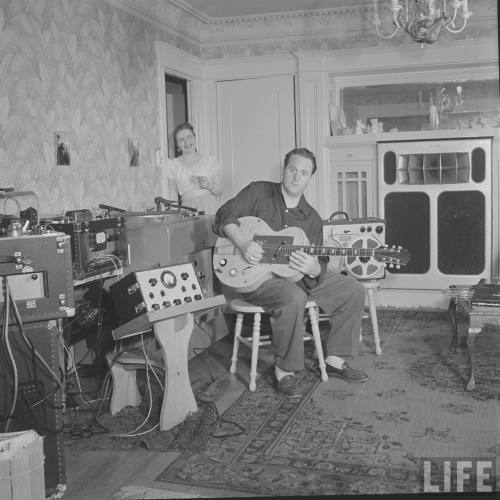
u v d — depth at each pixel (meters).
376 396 3.28
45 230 2.50
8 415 2.26
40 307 2.26
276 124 5.91
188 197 4.86
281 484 2.36
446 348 4.14
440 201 5.36
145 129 4.91
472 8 5.33
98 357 3.36
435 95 5.78
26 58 3.52
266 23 5.74
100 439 2.83
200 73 5.92
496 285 3.61
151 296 2.89
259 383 3.57
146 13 4.85
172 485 2.39
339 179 5.73
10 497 1.97
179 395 2.94
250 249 3.39
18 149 3.46
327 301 3.55
